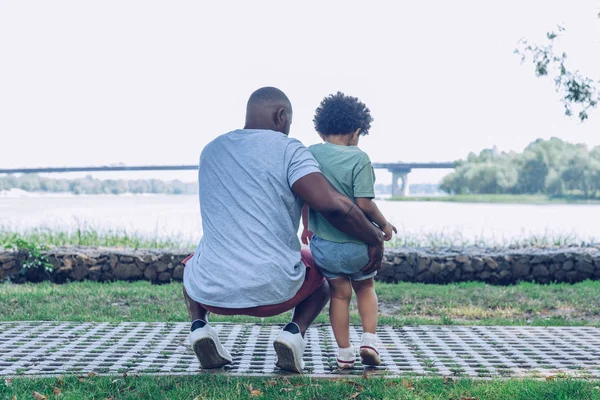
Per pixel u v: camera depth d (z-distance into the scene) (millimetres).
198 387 3631
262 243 3775
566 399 3389
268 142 3914
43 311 6387
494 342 5070
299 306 4102
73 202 71250
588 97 13531
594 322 6227
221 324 5715
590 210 49688
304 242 4504
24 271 9039
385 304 7543
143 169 89812
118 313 6422
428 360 4422
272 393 3537
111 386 3643
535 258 9539
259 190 3830
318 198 3781
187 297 4074
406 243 12758
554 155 103125
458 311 7078
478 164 110062
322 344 4934
